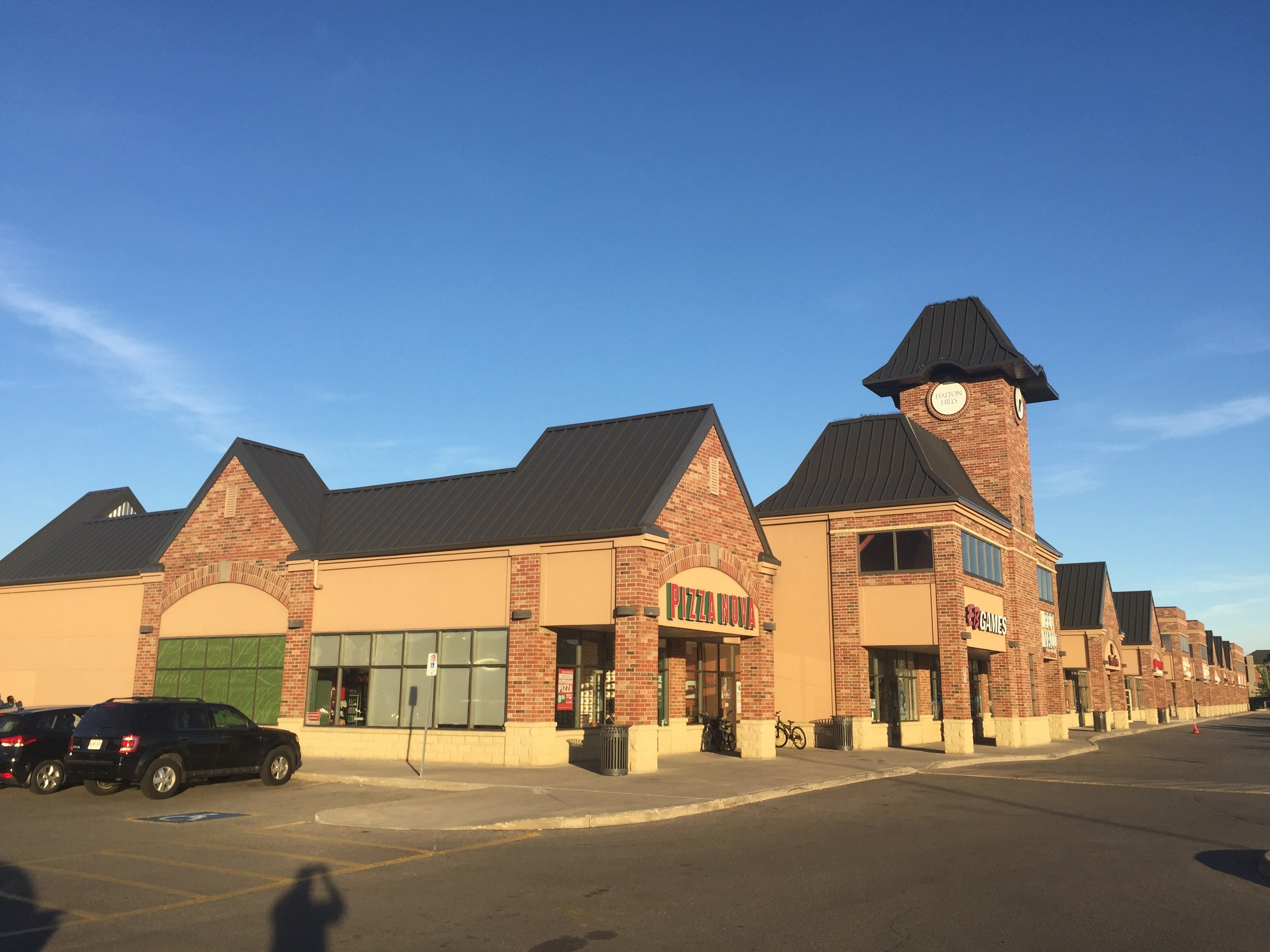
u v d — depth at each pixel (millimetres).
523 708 22922
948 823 15758
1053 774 24594
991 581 33375
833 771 22766
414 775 21094
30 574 33594
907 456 32250
